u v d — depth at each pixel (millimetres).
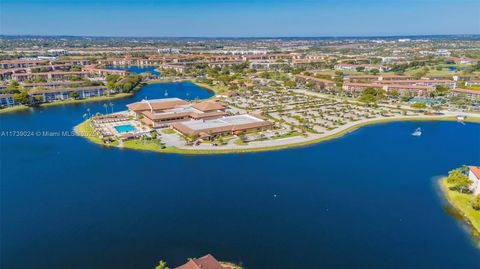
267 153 138000
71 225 84750
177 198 99062
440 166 127562
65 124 180000
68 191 102938
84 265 70875
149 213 90438
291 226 85438
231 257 73250
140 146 143250
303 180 113062
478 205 92375
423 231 84500
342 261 72688
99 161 127750
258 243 78312
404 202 99125
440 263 72625
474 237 82125
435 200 100688
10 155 134125
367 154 139625
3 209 92125
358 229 84750
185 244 77625
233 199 98938
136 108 190375
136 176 114312
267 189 105938
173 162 126875
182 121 178375
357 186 109125
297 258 73312
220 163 126562
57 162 126688
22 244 77250
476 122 190375
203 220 87312
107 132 162000
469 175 109438
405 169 124250
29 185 107062
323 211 93125
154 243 77938
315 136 160625
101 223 85625
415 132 167500
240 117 182000
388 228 85500
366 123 186500
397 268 70875
